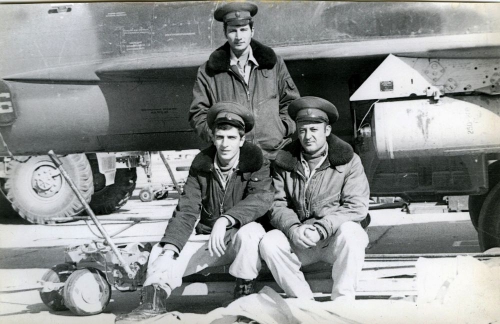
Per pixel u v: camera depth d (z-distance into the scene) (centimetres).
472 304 478
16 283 510
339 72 513
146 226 550
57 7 527
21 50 530
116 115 533
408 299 473
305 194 489
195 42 515
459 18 512
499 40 507
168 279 462
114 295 502
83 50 525
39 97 534
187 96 524
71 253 479
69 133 543
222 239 457
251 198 481
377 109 508
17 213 573
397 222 583
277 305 454
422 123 505
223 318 451
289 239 471
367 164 519
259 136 504
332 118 493
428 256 521
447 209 578
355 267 462
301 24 510
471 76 509
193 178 495
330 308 455
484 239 535
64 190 570
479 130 503
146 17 520
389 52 507
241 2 505
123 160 605
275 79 508
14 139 546
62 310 481
